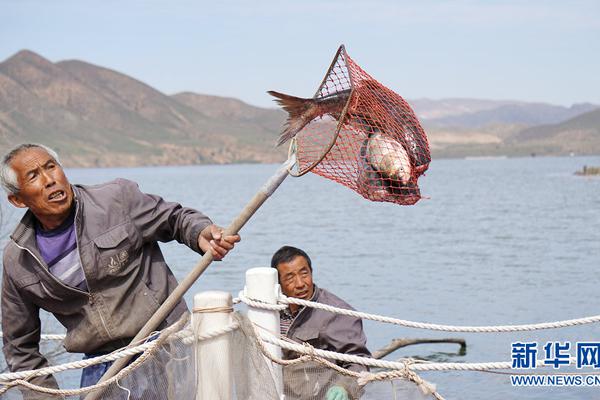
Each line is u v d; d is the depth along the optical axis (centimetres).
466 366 417
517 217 4531
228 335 386
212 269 2292
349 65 378
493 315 1505
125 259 394
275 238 3412
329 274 2186
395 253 2725
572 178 12275
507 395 869
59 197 385
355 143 382
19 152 387
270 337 418
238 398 388
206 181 14550
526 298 1703
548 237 3275
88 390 391
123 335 397
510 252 2705
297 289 524
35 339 423
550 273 2119
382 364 416
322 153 363
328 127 378
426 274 2141
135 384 387
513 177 13375
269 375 394
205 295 387
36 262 392
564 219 4303
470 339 1216
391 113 386
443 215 4825
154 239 407
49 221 393
